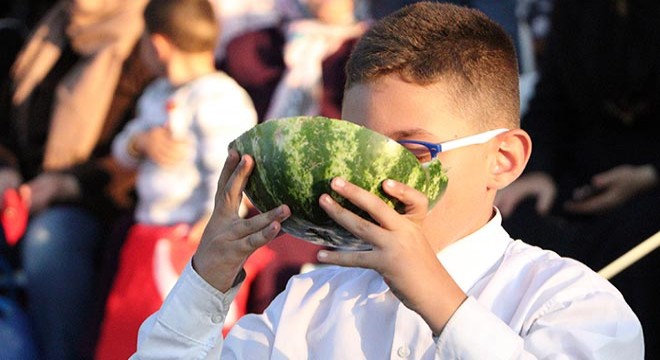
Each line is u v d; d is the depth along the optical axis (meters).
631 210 12.81
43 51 17.73
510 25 16.89
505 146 7.75
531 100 14.96
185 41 15.08
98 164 16.77
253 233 6.79
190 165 14.73
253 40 16.75
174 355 7.49
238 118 14.79
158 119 15.27
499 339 6.56
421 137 7.32
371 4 17.03
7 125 17.77
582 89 14.34
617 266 10.83
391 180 6.41
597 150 14.23
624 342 7.11
